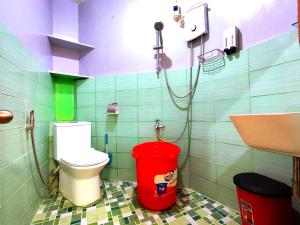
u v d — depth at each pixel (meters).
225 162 1.30
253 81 1.12
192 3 1.55
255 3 1.13
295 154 0.65
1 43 0.80
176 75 1.62
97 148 1.86
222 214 1.20
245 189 0.92
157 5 1.73
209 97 1.41
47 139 1.56
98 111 1.86
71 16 2.01
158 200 1.24
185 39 1.53
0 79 0.79
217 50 1.37
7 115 0.61
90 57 1.97
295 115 0.55
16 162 0.93
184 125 1.59
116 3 1.89
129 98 1.77
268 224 0.88
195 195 1.46
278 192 0.86
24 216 1.03
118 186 1.66
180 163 1.62
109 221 1.14
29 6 1.20
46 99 1.57
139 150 1.43
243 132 0.81
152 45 1.74
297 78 0.92
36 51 1.32
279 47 0.99
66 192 1.43
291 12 0.96
